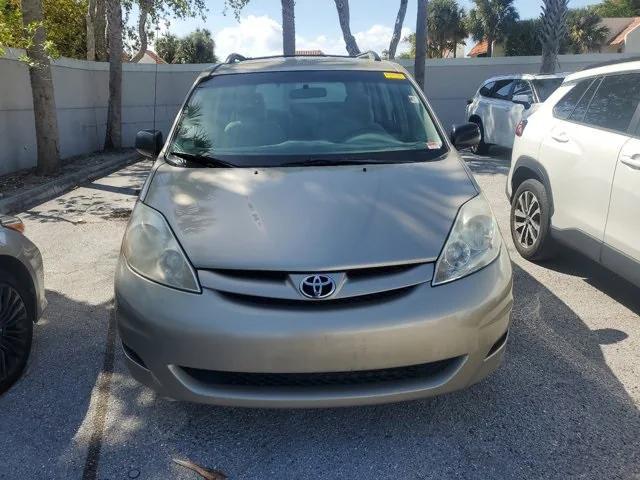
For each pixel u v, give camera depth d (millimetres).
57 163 10289
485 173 10438
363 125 3871
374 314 2566
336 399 2609
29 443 2906
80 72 13922
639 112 4004
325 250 2668
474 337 2684
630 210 3830
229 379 2670
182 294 2650
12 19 8883
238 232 2797
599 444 2822
